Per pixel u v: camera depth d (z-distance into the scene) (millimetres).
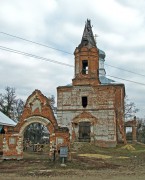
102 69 65938
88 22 58000
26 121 34438
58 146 32844
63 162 30359
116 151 46969
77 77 55375
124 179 21625
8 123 47281
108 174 24094
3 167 27938
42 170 26047
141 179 21703
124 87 61219
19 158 33562
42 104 34375
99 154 42375
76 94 55125
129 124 61062
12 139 34062
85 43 56094
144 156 40562
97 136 52688
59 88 56031
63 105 55406
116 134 53969
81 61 55469
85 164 30328
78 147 48000
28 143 52156
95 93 54250
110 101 53344
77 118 54219
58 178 21828
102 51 66812
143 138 92438
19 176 22656
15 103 77625
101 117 53219
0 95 75688
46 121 33875
